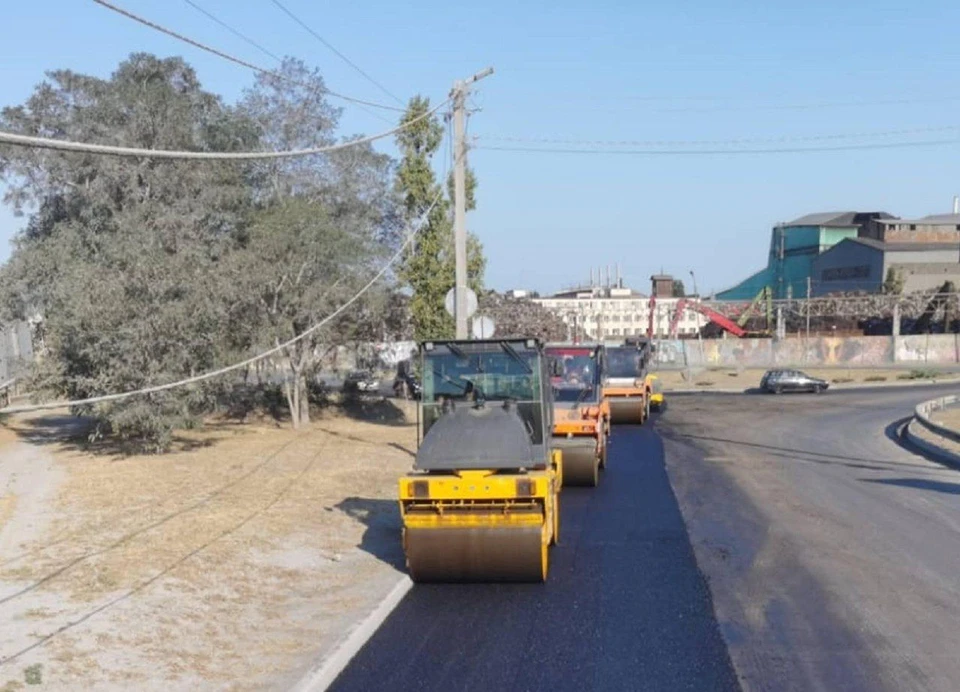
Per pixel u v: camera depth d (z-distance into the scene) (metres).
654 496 15.66
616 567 10.48
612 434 27.34
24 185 31.17
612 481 17.55
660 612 8.62
